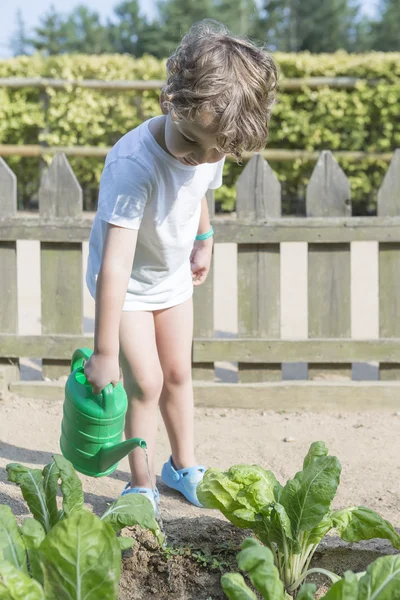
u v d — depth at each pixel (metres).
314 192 4.44
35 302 6.68
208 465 3.41
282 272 7.91
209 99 2.30
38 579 2.12
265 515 2.42
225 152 2.46
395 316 4.50
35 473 2.47
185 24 42.97
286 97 11.81
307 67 11.81
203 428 3.99
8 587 1.87
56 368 4.58
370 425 4.05
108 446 2.61
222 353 4.46
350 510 2.45
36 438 3.72
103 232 2.69
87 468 2.64
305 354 4.45
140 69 12.73
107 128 12.53
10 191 4.48
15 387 4.40
